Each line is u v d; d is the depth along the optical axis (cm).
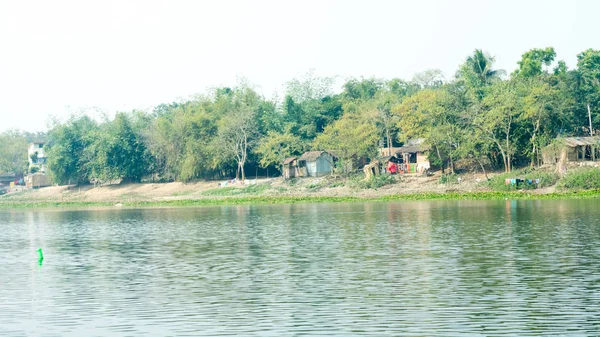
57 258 5072
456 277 3750
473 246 4962
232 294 3469
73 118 17125
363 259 4506
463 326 2728
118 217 9731
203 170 14775
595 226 5972
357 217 7875
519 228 6009
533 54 13938
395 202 10444
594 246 4762
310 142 14362
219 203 12219
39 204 14588
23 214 11694
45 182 18912
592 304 3020
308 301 3250
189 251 5247
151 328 2841
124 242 6091
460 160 12081
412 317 2891
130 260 4847
